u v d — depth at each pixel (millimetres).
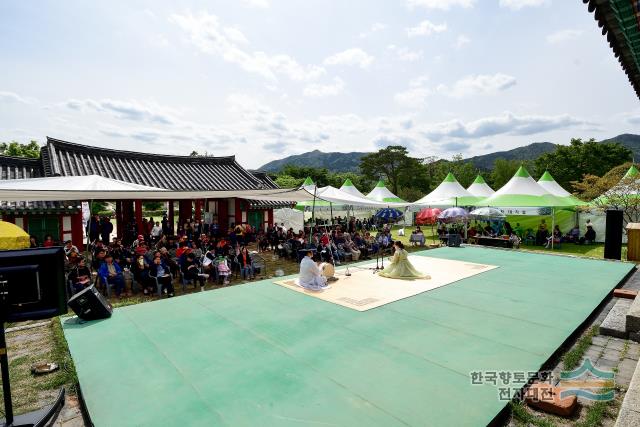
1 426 3443
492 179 57969
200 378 4453
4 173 14859
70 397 4207
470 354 5074
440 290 8688
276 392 4102
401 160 57906
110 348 5395
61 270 3512
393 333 5875
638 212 19062
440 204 21922
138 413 3736
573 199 22156
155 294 9398
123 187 9266
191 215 20188
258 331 6012
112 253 10797
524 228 24656
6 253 3277
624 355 5156
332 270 9914
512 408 3834
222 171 21797
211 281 10938
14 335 6211
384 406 3795
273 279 10062
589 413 3725
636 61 4742
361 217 36781
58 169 14586
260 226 21422
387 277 10141
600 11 3812
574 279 9891
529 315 6766
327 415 3652
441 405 3811
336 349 5266
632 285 9555
